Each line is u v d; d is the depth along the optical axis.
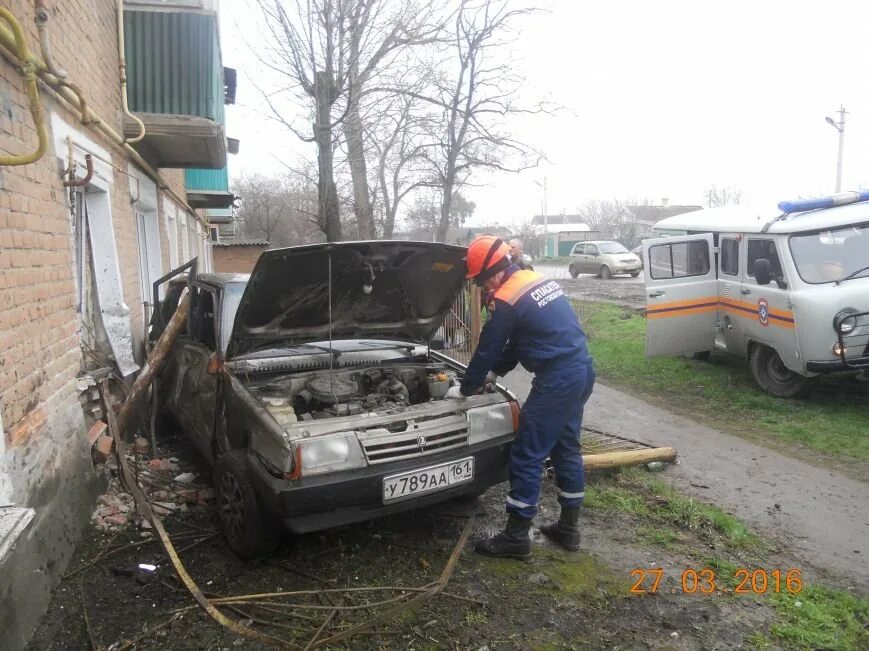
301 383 4.25
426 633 3.00
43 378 3.59
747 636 3.00
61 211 4.20
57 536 3.44
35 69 3.24
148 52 7.07
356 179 10.35
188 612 3.15
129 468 4.57
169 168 9.85
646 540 3.98
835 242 6.89
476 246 3.82
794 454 5.73
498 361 4.12
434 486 3.56
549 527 3.97
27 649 2.84
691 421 6.85
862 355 6.54
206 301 5.05
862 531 4.16
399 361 4.84
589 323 13.03
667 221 10.27
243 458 3.63
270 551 3.61
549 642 2.95
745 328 7.80
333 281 4.11
